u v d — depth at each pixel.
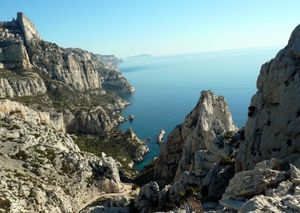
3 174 105.12
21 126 144.25
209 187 57.41
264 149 56.38
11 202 87.75
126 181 152.00
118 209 70.94
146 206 67.88
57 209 99.31
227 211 34.47
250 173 37.81
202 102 124.56
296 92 54.03
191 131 125.56
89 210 71.38
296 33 58.94
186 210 40.75
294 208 25.34
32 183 105.38
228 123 123.88
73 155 134.88
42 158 128.00
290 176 36.44
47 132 151.38
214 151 83.25
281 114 55.38
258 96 62.16
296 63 56.28
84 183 125.06
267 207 26.11
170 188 68.69
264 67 62.34
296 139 51.97
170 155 135.50
